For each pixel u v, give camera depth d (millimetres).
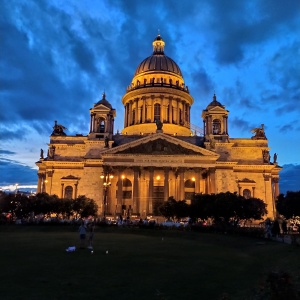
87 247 36656
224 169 96812
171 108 122875
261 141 103062
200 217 71250
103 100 108125
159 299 17234
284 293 13562
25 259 28516
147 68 132375
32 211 77000
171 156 92188
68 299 16734
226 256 35156
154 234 59844
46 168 101500
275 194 102438
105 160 92562
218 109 104125
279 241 46906
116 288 19156
